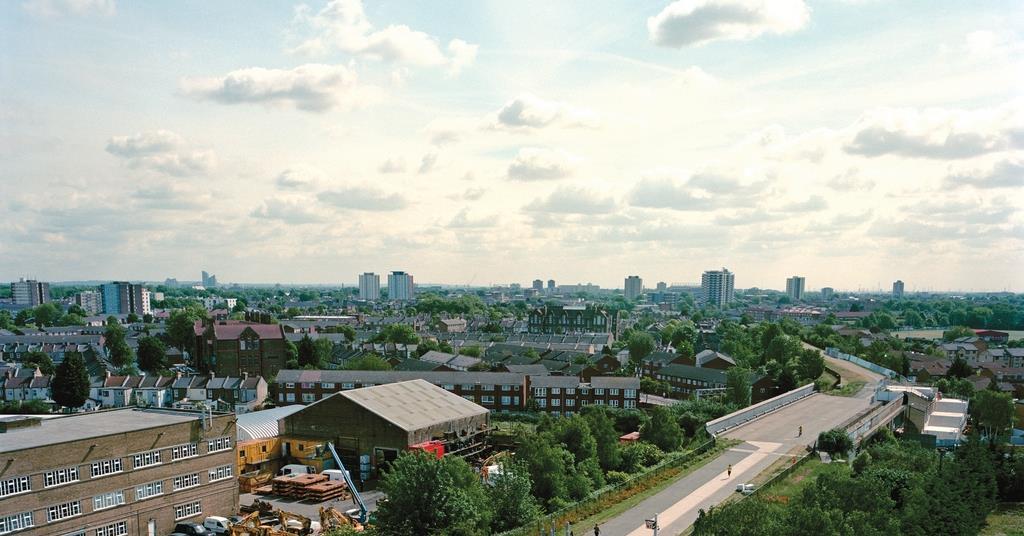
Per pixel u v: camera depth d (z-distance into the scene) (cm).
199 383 16375
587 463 8394
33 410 14312
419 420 9938
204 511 7406
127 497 6631
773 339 19288
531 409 14025
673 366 17938
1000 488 8056
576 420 9088
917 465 7725
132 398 16212
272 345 19200
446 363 18288
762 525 4750
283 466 9694
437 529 5781
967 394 15988
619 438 10900
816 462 8712
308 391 14888
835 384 15600
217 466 7594
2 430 6638
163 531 6956
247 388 16162
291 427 10112
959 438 11362
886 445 9650
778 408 12525
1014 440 12625
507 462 7131
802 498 5612
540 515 6569
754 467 8356
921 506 5769
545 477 7569
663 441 10175
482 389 14250
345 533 6109
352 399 9725
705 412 12206
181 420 7325
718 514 4938
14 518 5725
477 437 10838
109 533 6462
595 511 6831
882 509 5353
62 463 6084
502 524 6338
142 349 19650
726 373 15650
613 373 17850
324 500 8181
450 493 5997
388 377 14675
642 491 7512
